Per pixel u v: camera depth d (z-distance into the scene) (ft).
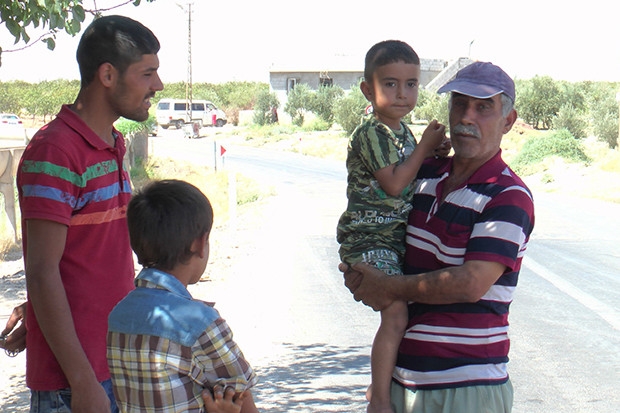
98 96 11.86
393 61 12.37
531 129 188.34
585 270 44.83
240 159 141.38
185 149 157.07
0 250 50.06
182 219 9.45
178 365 9.18
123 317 9.43
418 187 12.03
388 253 11.85
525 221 11.01
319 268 45.03
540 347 29.48
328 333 31.22
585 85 225.35
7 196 53.83
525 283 41.09
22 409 22.07
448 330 11.14
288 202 81.87
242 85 321.93
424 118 193.47
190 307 9.33
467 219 11.18
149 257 9.57
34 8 17.78
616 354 28.66
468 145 11.23
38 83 282.77
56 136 11.23
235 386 9.34
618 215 70.85
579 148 116.16
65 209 11.16
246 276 42.37
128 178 12.51
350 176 12.38
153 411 9.20
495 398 11.12
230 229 58.18
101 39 11.68
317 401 23.41
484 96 11.08
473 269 10.78
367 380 25.45
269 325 32.24
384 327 11.57
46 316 10.94
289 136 190.39
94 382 11.03
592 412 22.85
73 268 11.55
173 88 304.71
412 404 11.39
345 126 188.03
